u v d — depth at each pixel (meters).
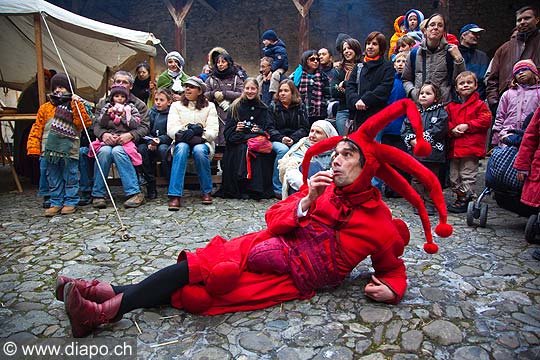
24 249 3.26
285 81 5.02
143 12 16.98
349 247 2.20
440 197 1.96
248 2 16.09
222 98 5.52
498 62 4.86
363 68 4.62
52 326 2.12
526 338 1.97
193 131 4.68
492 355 1.84
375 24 14.97
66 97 4.24
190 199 5.00
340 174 2.09
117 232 3.67
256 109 4.94
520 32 4.60
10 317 2.22
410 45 5.06
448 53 4.21
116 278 2.70
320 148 2.22
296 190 3.43
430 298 2.35
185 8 12.48
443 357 1.83
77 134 4.34
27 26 6.28
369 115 4.56
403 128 4.25
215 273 2.03
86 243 3.38
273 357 1.83
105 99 5.04
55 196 4.32
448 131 4.04
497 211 4.27
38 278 2.72
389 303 2.27
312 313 2.18
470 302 2.32
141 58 7.47
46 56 7.20
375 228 2.18
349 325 2.07
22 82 7.75
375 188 2.25
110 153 4.54
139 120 4.79
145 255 3.11
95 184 4.55
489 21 13.94
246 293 2.16
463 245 3.25
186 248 3.25
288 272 2.25
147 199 4.98
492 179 3.47
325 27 15.39
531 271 2.74
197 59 16.86
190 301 2.11
